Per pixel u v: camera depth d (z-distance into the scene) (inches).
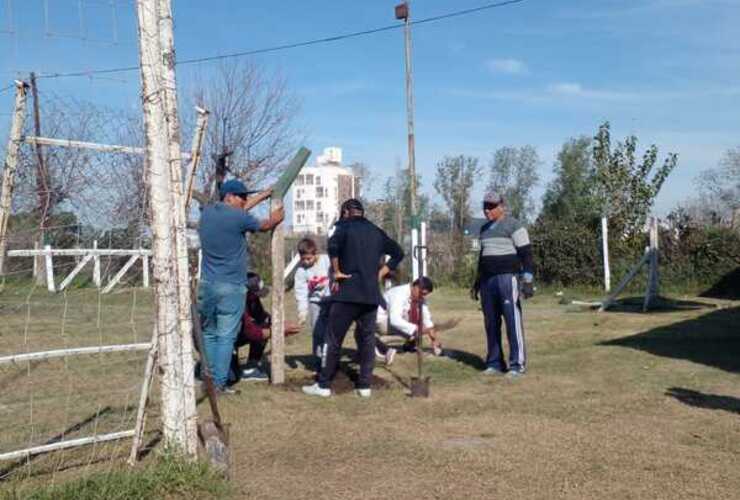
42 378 319.9
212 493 181.8
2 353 355.3
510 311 335.6
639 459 209.8
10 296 222.8
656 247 655.1
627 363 360.2
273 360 317.7
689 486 188.2
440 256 959.6
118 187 207.0
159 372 192.5
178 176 195.8
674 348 403.5
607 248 831.7
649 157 932.0
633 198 929.5
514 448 221.5
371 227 296.2
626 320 545.3
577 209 1196.5
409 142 933.8
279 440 231.6
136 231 208.7
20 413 262.8
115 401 278.8
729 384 308.2
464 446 223.9
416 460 211.0
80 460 207.0
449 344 439.2
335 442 229.1
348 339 471.2
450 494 184.5
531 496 183.0
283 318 319.6
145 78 188.4
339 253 290.7
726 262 772.0
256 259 909.2
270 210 311.4
